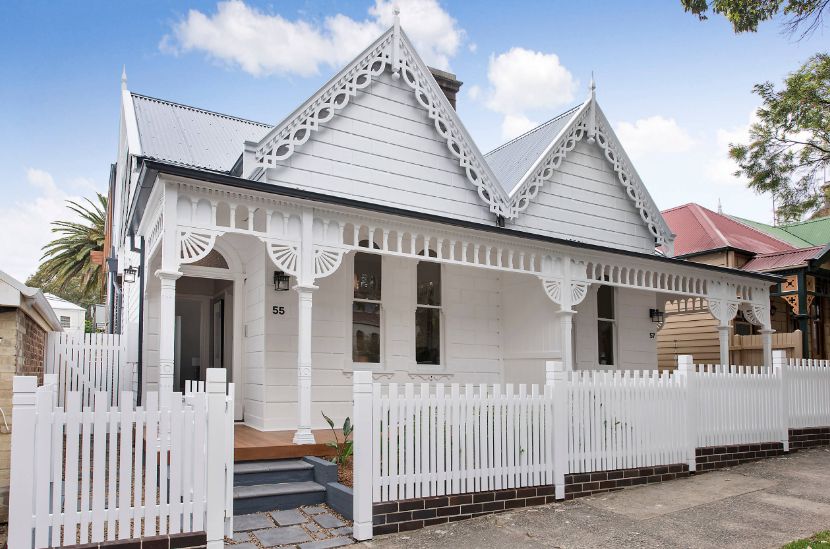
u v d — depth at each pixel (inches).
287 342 388.5
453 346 471.5
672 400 356.8
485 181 465.4
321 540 233.0
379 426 249.1
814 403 452.1
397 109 435.8
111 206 817.5
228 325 455.5
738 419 394.6
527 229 490.6
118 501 216.8
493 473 279.9
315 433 365.1
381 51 427.5
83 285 1200.2
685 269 512.7
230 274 423.2
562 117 551.2
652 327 583.8
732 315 544.7
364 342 429.7
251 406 398.6
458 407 273.0
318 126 397.1
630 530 252.1
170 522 203.2
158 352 438.9
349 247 350.0
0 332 252.8
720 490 319.6
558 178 517.0
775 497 305.1
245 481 282.7
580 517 269.9
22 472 180.7
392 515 245.8
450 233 393.7
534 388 298.7
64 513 187.2
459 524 258.8
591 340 539.8
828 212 938.7
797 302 644.7
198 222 306.7
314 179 393.4
